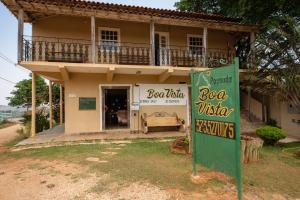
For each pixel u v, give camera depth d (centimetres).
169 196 425
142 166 594
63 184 486
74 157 693
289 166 632
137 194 433
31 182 504
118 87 1225
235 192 448
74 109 1164
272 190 468
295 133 1173
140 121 1247
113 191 446
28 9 968
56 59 1101
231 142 399
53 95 2134
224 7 1516
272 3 1251
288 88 963
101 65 1039
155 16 1087
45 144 916
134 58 1220
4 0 941
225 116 415
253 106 1447
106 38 1238
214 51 1419
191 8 1694
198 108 501
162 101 1281
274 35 1095
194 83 517
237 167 385
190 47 1376
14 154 766
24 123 1656
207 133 470
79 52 1145
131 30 1272
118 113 1314
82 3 970
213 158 450
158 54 1302
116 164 612
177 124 1204
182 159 666
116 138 1008
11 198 432
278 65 1034
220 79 429
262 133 886
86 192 443
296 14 1238
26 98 2897
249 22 1304
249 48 1368
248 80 1236
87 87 1182
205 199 414
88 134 1120
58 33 1173
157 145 869
